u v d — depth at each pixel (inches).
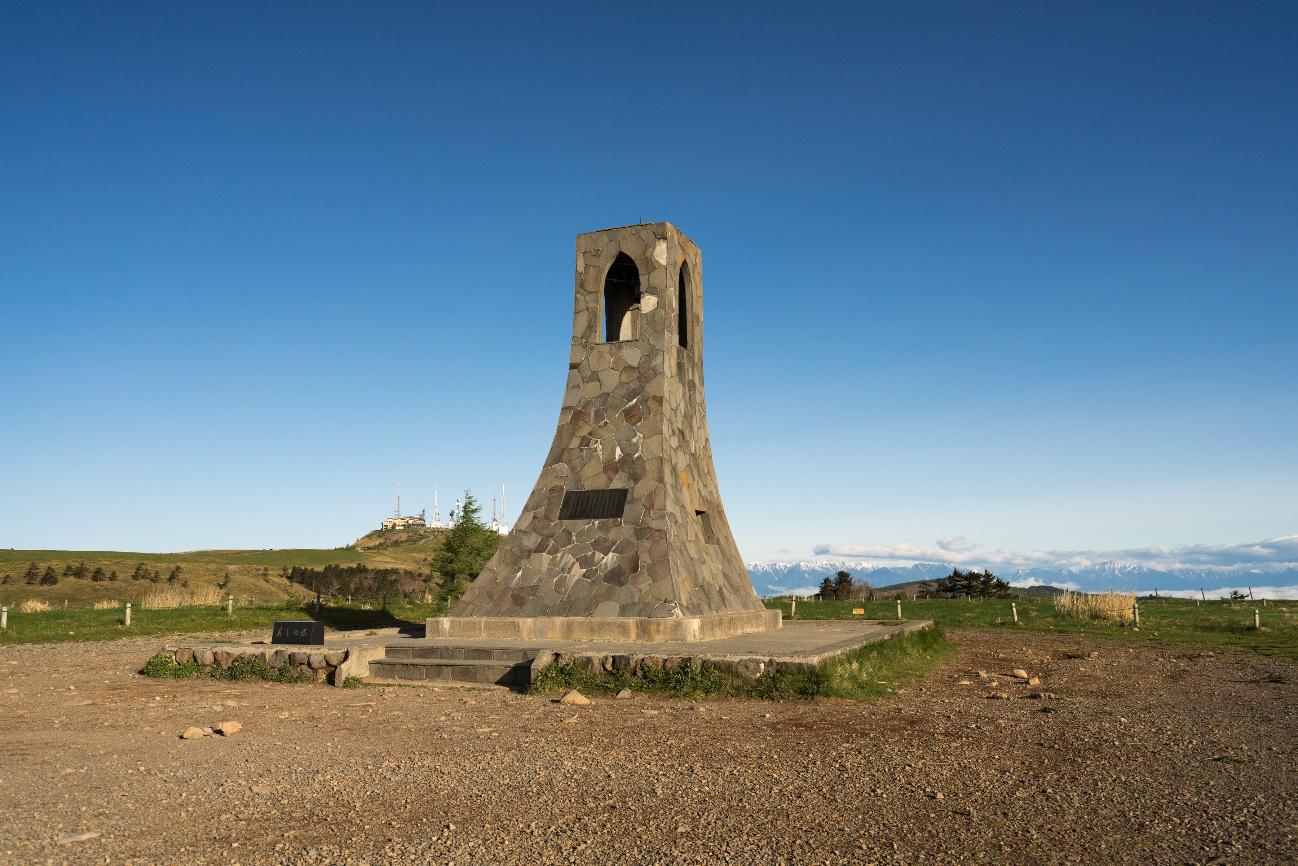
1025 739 510.9
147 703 660.7
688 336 1189.1
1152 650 1101.1
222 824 343.6
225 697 689.0
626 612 952.3
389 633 1080.2
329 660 773.3
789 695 658.8
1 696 698.8
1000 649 1128.8
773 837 326.6
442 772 429.1
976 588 2955.2
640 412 1058.1
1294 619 1533.0
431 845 317.4
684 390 1140.5
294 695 701.3
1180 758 459.5
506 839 324.5
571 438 1071.6
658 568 967.6
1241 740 508.7
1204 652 1069.8
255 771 432.8
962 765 442.6
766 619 1161.4
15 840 322.7
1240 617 1590.8
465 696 693.3
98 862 298.7
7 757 469.4
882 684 743.1
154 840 323.0
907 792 390.0
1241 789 394.3
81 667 890.7
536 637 955.3
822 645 848.3
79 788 400.5
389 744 500.1
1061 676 841.5
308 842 321.1
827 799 378.3
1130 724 561.9
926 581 3329.2
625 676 698.2
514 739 513.0
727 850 311.9
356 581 4042.8
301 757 465.7
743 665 679.7
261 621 1422.2
